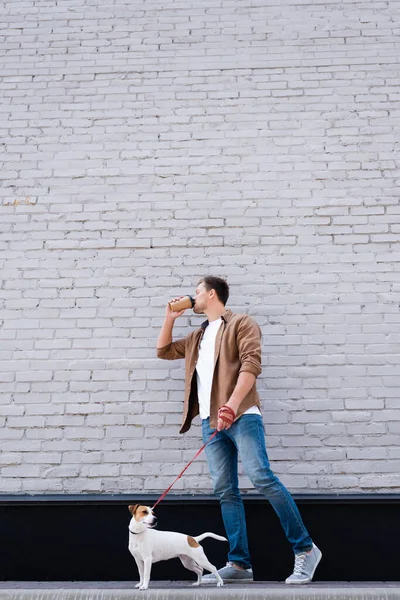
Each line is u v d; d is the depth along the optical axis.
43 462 2.77
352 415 2.81
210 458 2.38
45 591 1.83
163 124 3.44
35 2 3.82
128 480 2.73
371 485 2.68
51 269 3.14
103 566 2.58
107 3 3.79
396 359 2.90
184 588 1.96
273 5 3.73
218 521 2.63
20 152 3.40
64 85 3.56
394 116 3.41
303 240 3.14
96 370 2.94
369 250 3.11
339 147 3.34
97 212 3.25
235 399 2.23
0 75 3.60
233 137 3.39
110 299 3.08
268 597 1.78
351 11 3.69
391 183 3.24
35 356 2.97
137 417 2.85
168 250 3.16
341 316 2.99
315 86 3.50
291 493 2.66
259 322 3.00
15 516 2.66
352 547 2.56
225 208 3.22
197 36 3.66
